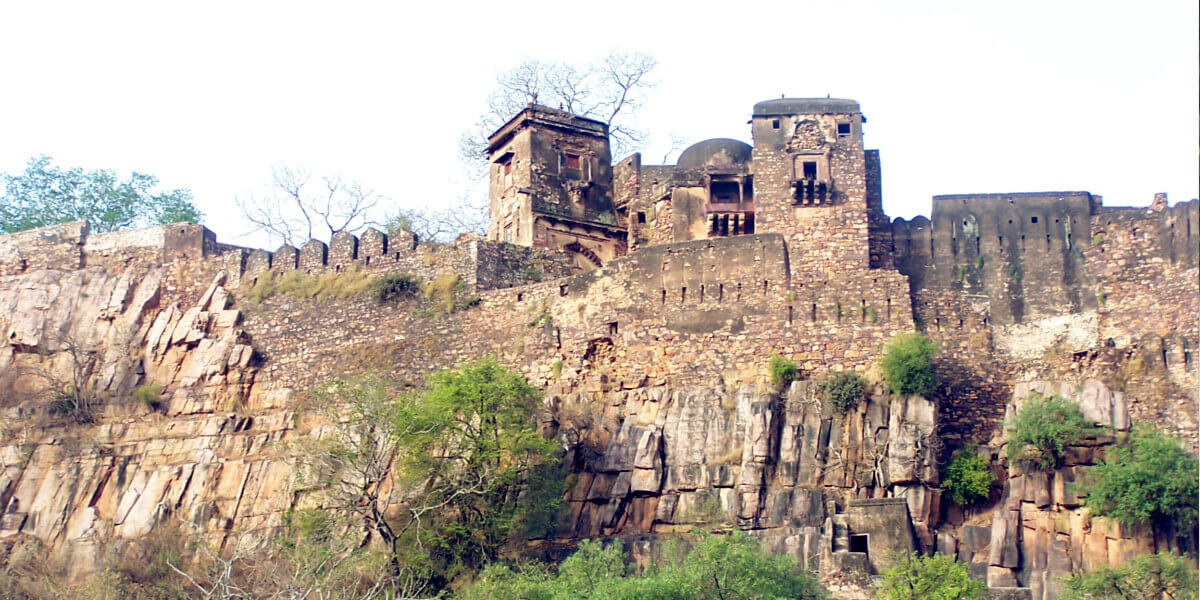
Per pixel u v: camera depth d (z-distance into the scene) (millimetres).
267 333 54750
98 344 56594
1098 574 39156
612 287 49375
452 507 44031
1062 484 42688
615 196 59219
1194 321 45062
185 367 55000
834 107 50875
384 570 41656
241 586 43406
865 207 49469
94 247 58969
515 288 51156
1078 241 48250
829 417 44906
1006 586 41594
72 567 49438
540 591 38750
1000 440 44969
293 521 47250
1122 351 45750
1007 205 49156
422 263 53531
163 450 52375
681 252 48906
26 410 54438
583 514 45500
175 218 68938
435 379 47125
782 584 38531
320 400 50125
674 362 47781
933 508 43469
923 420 44469
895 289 47156
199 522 49875
